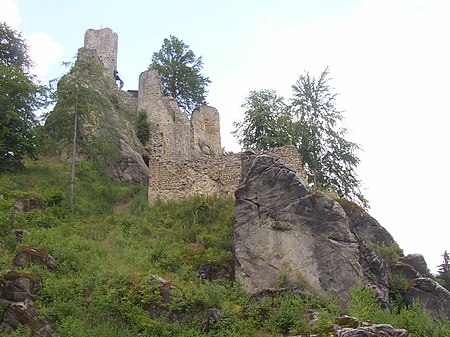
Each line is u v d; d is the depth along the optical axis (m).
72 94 35.47
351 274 24.12
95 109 36.88
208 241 27.70
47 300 21.16
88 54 47.19
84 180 36.62
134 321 20.97
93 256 25.38
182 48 55.19
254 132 42.25
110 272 23.22
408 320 23.02
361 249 25.56
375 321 22.12
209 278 25.47
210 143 50.28
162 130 44.78
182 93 53.44
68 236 27.95
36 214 29.48
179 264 26.20
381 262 25.47
